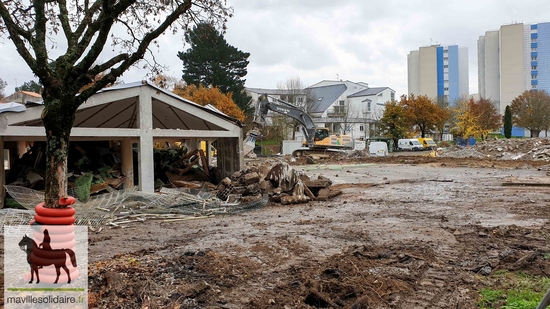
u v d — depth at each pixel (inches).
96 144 740.7
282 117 2333.9
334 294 213.3
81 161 624.7
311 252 299.1
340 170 1089.4
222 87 2155.5
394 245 314.3
